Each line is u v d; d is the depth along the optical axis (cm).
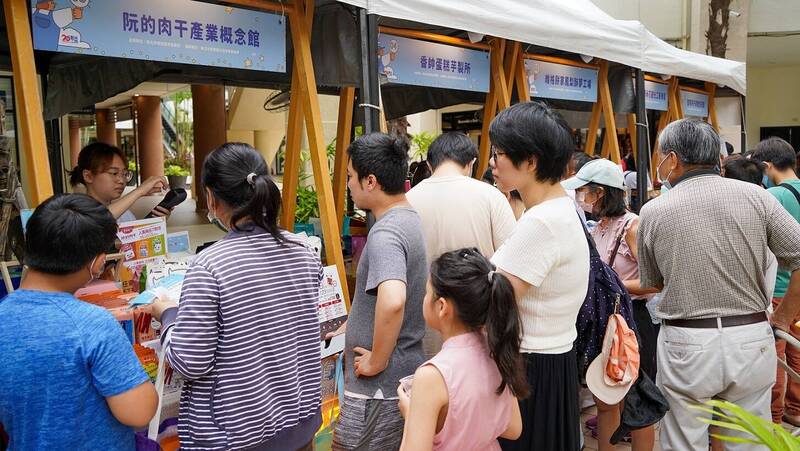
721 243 240
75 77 399
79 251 159
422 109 610
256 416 178
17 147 372
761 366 243
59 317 156
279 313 185
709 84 768
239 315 175
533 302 202
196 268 174
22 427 154
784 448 151
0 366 152
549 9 412
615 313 257
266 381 181
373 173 225
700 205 243
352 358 228
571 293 206
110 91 411
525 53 471
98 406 159
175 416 238
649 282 266
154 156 1023
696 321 246
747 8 1148
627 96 580
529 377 203
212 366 174
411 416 161
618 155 550
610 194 319
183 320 170
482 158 460
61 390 153
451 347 167
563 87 504
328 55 341
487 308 164
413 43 375
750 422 157
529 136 196
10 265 228
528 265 194
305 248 200
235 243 182
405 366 223
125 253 263
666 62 548
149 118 1009
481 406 163
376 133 235
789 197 377
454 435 162
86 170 307
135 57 254
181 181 1089
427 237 276
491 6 364
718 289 241
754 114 1565
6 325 155
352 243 407
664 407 257
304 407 193
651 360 316
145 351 227
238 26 286
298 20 310
